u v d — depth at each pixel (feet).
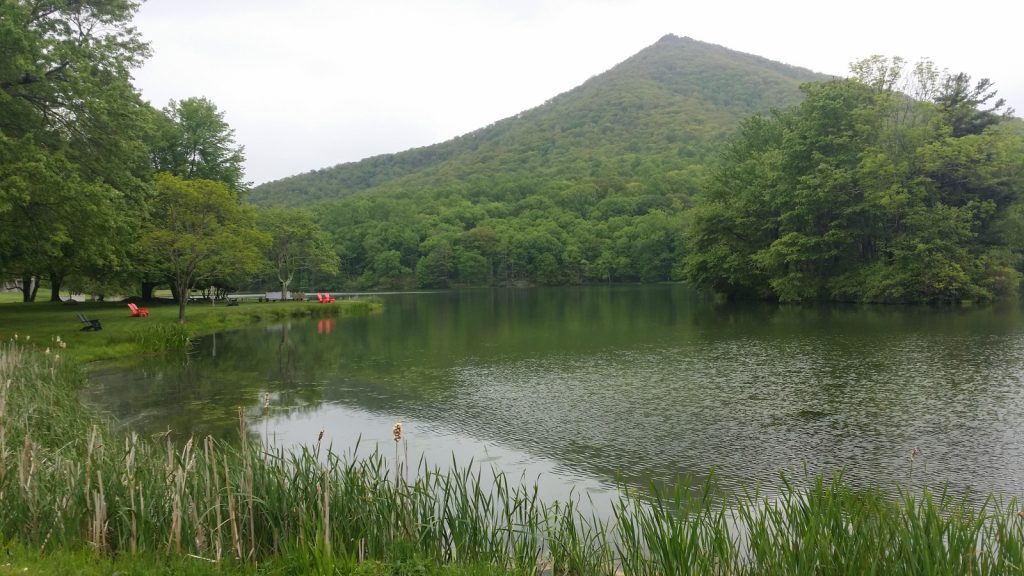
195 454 21.80
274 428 38.81
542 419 40.19
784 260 146.92
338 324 114.42
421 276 335.26
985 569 15.52
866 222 146.00
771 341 73.92
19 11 61.72
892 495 25.75
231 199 98.22
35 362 48.42
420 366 62.64
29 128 68.33
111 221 68.28
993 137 134.62
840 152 144.77
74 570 15.58
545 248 337.72
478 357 68.08
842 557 16.08
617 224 350.23
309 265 203.41
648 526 18.07
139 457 23.07
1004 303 124.67
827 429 36.06
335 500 19.51
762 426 37.14
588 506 25.54
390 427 38.83
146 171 100.58
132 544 17.34
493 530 19.29
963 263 127.95
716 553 17.49
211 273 124.88
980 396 42.60
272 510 19.20
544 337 85.76
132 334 76.79
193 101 141.69
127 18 77.36
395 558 17.69
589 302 171.73
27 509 18.97
